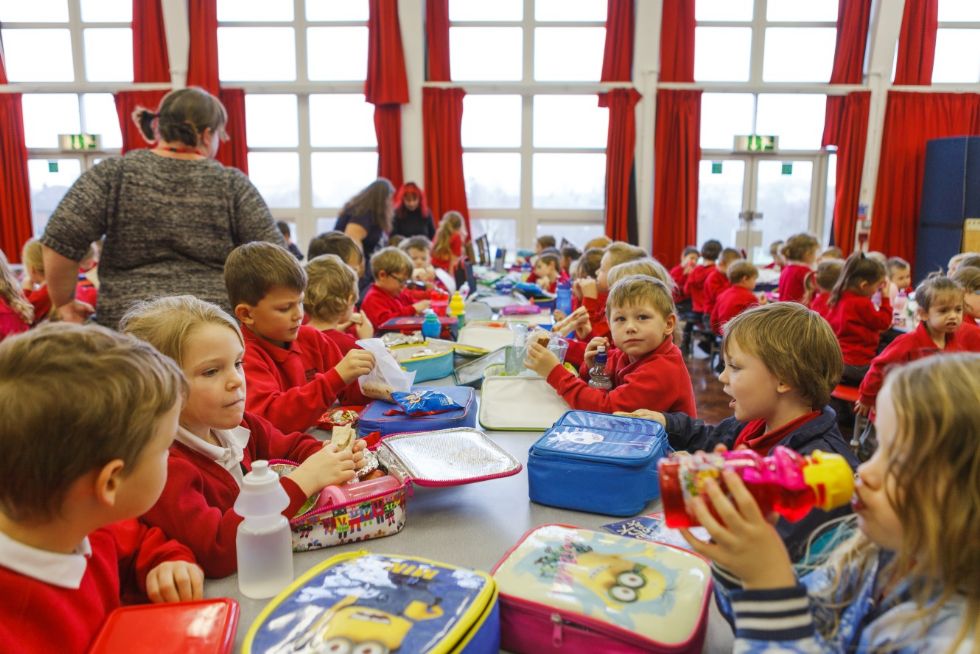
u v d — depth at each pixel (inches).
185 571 34.3
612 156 323.6
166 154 75.2
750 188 339.9
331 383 58.0
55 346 25.1
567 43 324.5
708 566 33.6
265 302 61.0
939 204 316.2
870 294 138.3
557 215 343.9
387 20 306.7
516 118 334.3
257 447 49.9
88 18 317.1
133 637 29.1
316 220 340.8
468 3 320.8
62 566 26.7
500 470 45.3
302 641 27.0
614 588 31.7
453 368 83.5
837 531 31.9
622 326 66.2
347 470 42.1
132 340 28.1
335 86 321.1
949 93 320.5
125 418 25.2
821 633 26.8
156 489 27.6
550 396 67.0
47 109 325.4
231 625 30.2
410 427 55.9
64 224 71.5
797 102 331.6
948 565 22.6
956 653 22.1
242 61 321.7
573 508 44.3
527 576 32.7
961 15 323.0
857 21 312.3
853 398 130.5
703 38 324.2
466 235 255.9
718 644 31.3
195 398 40.8
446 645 26.6
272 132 332.5
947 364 23.9
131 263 75.2
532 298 151.5
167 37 307.7
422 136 321.1
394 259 117.4
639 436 47.9
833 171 333.1
